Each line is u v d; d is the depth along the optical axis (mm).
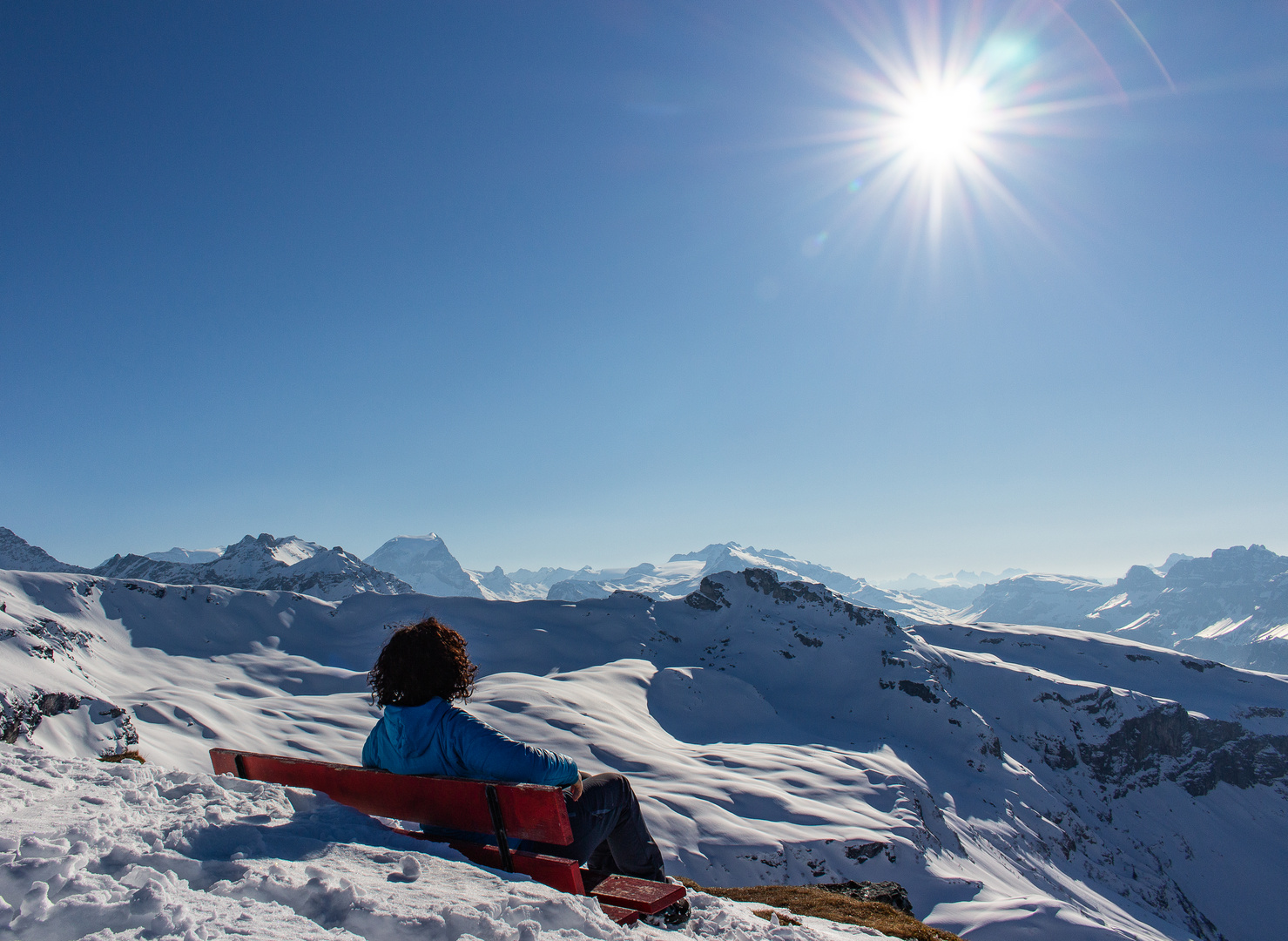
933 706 197125
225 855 3590
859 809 113438
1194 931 151875
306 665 199000
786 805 105312
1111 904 136625
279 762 5301
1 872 2855
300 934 2617
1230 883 189000
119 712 95438
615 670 193000
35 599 197375
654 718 167125
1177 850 197375
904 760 167750
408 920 2840
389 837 4273
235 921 2674
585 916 3336
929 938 12453
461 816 3992
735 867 83500
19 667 108812
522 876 3803
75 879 2855
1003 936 71500
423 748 4195
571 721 129125
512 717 128250
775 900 14977
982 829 141500
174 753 95562
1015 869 130250
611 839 4859
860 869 90125
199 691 146750
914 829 108875
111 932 2385
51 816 3984
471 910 3012
